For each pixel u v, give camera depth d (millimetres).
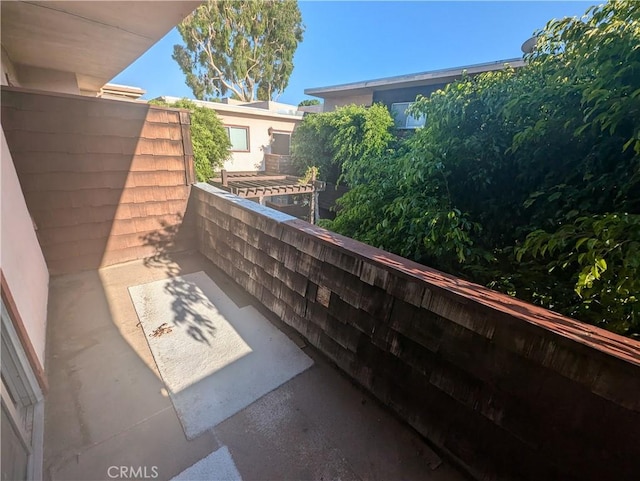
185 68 17109
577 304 1416
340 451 1413
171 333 2240
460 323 1189
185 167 3688
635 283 1070
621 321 1186
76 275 3127
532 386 1017
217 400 1674
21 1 2133
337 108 7734
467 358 1188
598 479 902
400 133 6977
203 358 1997
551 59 1828
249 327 2342
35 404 1548
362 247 1710
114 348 2062
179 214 3754
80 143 2955
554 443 988
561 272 1574
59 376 1791
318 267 1892
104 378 1798
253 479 1290
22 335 1497
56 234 2992
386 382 1558
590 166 1529
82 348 2051
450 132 2166
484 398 1159
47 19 2430
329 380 1829
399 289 1415
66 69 4035
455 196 2201
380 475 1316
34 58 3492
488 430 1168
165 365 1921
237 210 2773
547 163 1724
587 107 1456
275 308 2371
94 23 2516
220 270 3326
